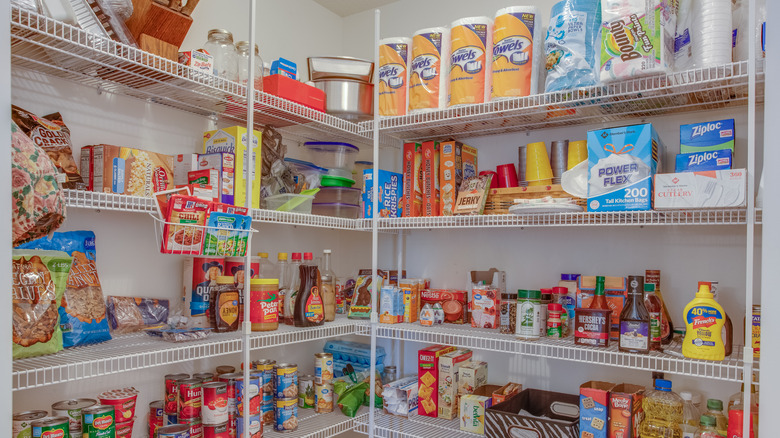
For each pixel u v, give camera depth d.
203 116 2.01
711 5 1.48
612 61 1.52
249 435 1.74
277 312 1.84
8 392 0.57
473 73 1.88
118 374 1.72
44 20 1.22
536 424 1.70
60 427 1.26
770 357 0.57
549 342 1.74
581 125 2.08
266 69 2.04
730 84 1.51
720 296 1.77
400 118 2.07
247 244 1.64
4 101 0.58
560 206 1.65
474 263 2.29
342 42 2.73
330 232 2.63
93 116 1.67
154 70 1.51
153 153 1.61
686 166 1.53
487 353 2.24
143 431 1.78
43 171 0.84
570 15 1.68
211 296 1.76
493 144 2.27
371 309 2.13
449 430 1.94
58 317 1.35
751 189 1.38
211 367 2.02
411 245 2.47
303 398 2.19
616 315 1.78
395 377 2.35
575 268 2.05
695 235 1.82
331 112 2.17
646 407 1.68
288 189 2.02
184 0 1.92
